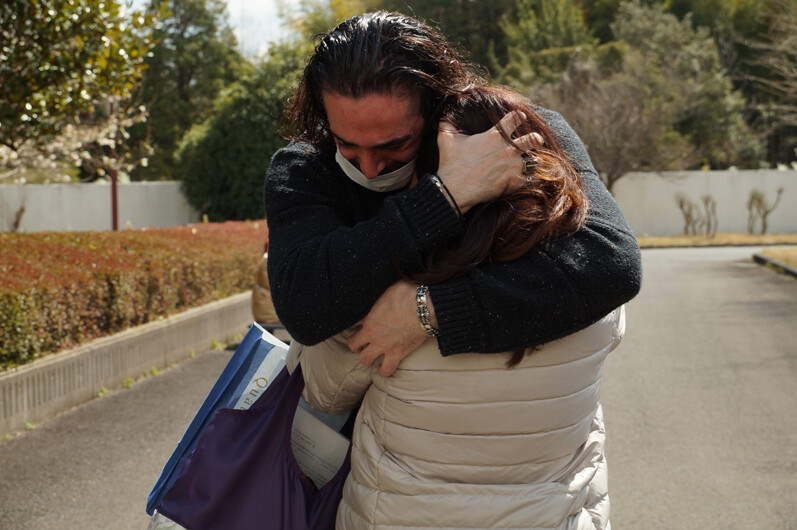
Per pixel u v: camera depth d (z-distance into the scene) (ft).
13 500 12.63
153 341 22.31
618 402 18.54
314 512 5.02
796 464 14.15
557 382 4.29
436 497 4.34
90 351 19.07
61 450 15.15
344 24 4.32
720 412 17.58
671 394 19.24
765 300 36.94
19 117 20.54
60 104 21.25
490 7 137.59
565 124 4.90
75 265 21.01
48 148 32.48
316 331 4.25
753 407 17.98
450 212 4.08
